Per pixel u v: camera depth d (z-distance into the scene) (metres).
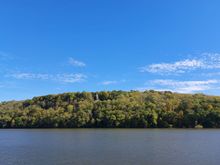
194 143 111.69
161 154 82.81
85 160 74.19
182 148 96.31
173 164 68.69
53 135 161.25
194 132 174.00
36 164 69.81
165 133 166.50
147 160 73.56
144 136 146.00
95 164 69.25
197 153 84.44
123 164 69.00
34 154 84.94
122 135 153.50
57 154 84.50
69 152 88.56
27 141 127.62
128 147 99.94
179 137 139.50
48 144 113.00
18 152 89.62
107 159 75.25
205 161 71.88
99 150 92.56
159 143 112.19
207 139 128.50
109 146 103.44
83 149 95.56
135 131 186.75
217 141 119.31
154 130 196.00
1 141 128.62
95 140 126.69
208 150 90.88
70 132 184.38
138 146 102.69
